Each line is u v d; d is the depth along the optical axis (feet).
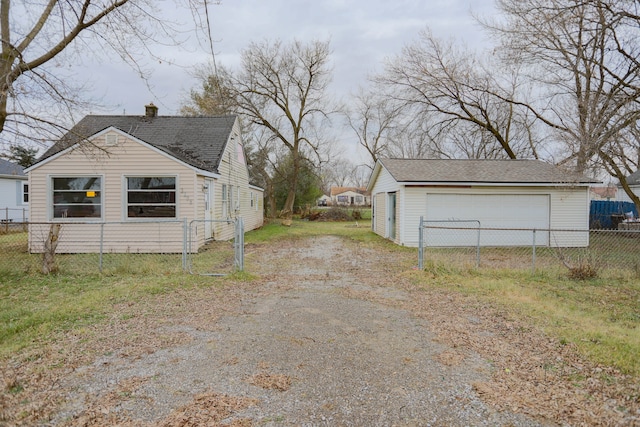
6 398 9.71
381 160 54.70
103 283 23.80
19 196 69.46
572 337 14.25
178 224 37.96
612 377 11.02
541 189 46.29
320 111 95.30
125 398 9.93
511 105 65.87
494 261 35.22
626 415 9.09
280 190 102.83
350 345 13.76
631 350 12.92
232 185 54.13
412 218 45.91
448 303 19.67
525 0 39.65
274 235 59.67
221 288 22.74
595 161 31.94
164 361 12.26
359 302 19.95
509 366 11.94
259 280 25.41
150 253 37.78
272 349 13.34
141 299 19.81
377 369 11.78
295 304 19.44
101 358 12.42
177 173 37.88
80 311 17.40
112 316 16.87
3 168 66.95
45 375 11.10
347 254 39.24
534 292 22.33
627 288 23.81
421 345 13.79
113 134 37.68
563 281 25.75
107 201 37.70
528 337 14.46
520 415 9.18
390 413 9.32
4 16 23.61
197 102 89.15
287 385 10.71
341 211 103.76
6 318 16.47
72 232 37.58
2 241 45.57
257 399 9.95
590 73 37.73
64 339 14.03
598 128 30.50
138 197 38.06
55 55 25.81
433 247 45.37
